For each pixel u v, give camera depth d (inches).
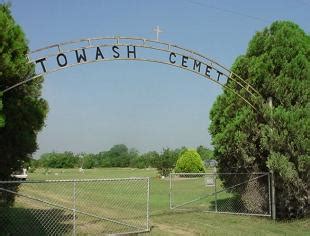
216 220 645.3
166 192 1129.4
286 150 631.2
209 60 613.9
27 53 490.0
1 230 517.3
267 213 668.7
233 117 707.4
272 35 679.7
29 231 520.4
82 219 628.1
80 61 526.6
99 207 797.9
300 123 623.8
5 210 578.9
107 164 4623.5
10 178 528.1
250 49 704.4
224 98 738.2
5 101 484.4
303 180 632.4
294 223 620.4
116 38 545.3
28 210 700.0
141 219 645.9
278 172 635.5
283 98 649.0
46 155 4495.6
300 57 656.4
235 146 687.1
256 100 653.9
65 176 2241.6
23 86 512.1
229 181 725.3
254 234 544.4
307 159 619.5
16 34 448.1
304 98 643.5
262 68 662.5
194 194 1071.6
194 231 562.3
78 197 994.1
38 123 545.6
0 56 422.9
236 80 673.6
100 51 538.0
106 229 550.0
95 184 1418.6
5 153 501.4
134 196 1029.8
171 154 1884.8
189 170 1660.9
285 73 654.5
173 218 660.1
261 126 651.5
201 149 3051.2
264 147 644.7
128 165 4623.5
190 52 597.0
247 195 697.0
